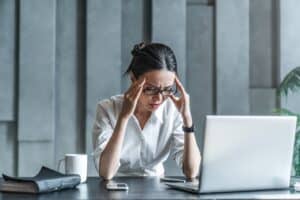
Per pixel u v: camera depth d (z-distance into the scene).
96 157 1.83
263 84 2.99
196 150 1.79
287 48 2.95
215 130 1.30
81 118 2.88
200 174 1.32
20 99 2.80
